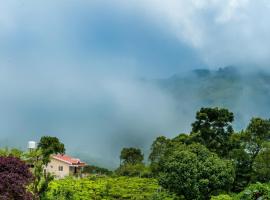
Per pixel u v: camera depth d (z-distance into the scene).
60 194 33.00
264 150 46.31
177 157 37.41
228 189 37.75
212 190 36.88
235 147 50.22
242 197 28.25
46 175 26.97
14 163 19.11
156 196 39.84
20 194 18.19
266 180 45.81
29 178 19.39
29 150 27.41
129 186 47.81
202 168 36.81
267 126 50.06
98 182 48.38
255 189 27.98
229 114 51.97
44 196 25.42
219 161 37.69
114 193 43.69
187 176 36.44
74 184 42.53
